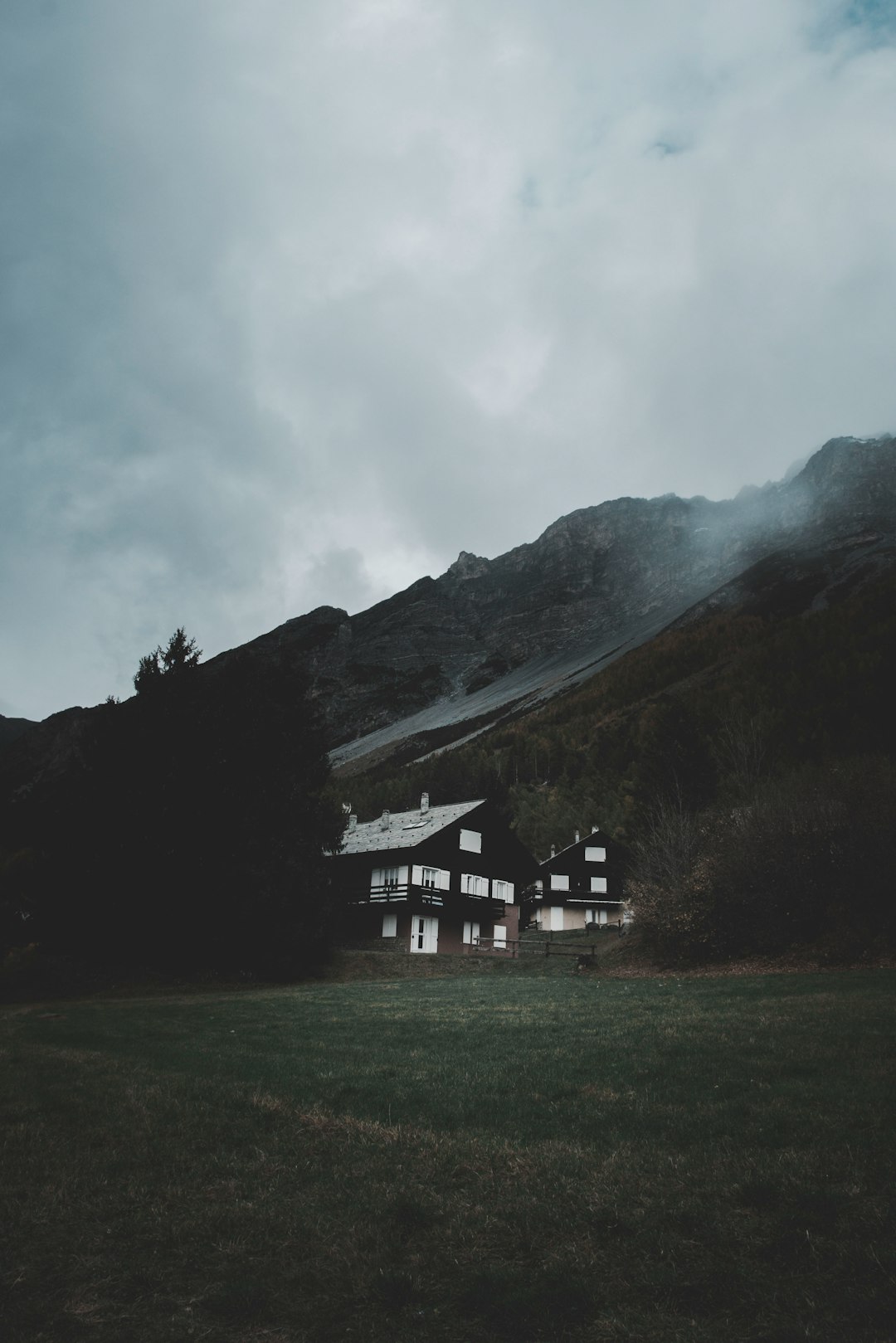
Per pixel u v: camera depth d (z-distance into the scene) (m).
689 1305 6.12
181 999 29.91
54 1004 29.75
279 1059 15.35
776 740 91.06
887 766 37.88
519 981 34.06
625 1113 10.70
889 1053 13.16
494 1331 5.95
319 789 47.03
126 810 37.31
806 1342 5.46
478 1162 9.11
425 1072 13.80
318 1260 7.11
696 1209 7.47
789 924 33.88
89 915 37.56
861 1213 7.08
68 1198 8.42
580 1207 7.75
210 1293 6.53
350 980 40.41
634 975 36.34
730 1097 11.25
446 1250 7.15
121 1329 6.09
